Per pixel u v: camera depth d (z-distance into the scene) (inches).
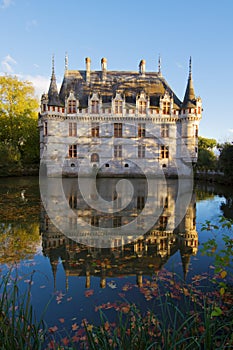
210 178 1053.2
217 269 146.9
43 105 1211.2
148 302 166.7
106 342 107.1
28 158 1547.7
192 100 1269.7
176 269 217.5
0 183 943.0
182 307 159.3
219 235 312.8
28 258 240.2
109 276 204.8
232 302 162.2
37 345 107.3
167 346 102.0
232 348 116.1
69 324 144.9
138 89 1390.3
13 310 115.6
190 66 1285.7
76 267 221.5
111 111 1282.0
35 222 369.4
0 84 1433.3
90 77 1408.7
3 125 1469.0
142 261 234.7
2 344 101.1
